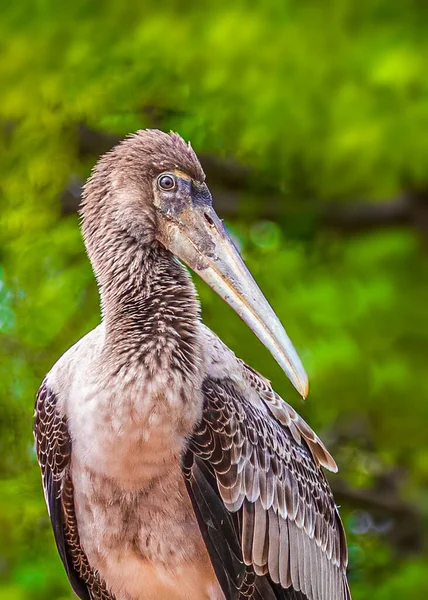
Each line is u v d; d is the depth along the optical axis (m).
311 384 14.15
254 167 14.82
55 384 8.99
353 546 14.49
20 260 13.59
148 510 8.67
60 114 13.82
